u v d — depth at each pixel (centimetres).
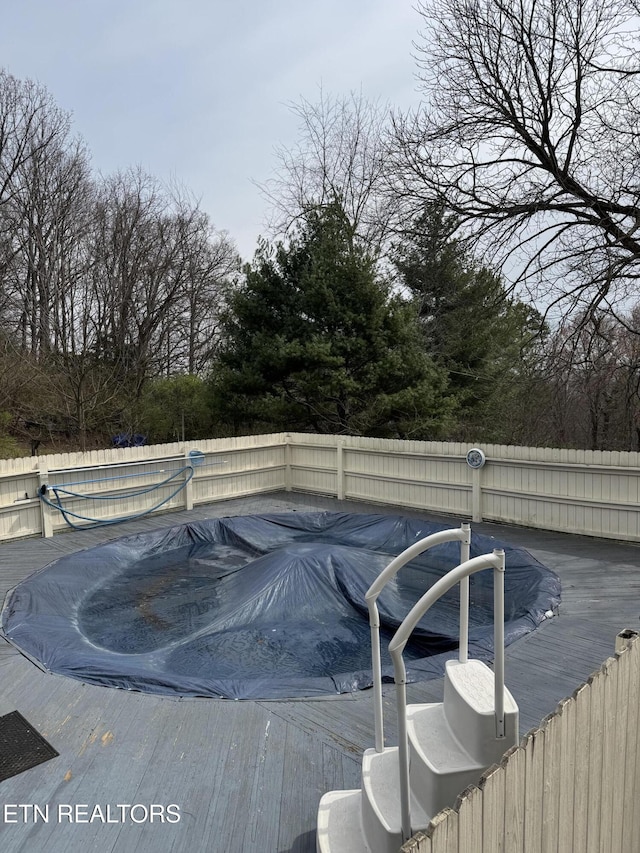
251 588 591
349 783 284
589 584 570
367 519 853
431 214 1312
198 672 448
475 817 157
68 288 2125
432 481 889
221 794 278
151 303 2197
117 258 2178
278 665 467
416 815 204
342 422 1477
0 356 1566
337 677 395
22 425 1609
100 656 443
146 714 354
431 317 1605
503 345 1520
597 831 220
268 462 1073
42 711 360
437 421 1373
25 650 448
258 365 1402
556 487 753
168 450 921
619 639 246
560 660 414
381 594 584
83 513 826
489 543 708
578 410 1376
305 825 257
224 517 876
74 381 1616
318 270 1373
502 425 1571
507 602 562
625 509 697
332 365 1341
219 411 1545
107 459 845
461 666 235
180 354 2486
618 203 1069
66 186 2114
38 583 595
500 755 203
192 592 641
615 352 1164
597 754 215
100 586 650
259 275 1473
